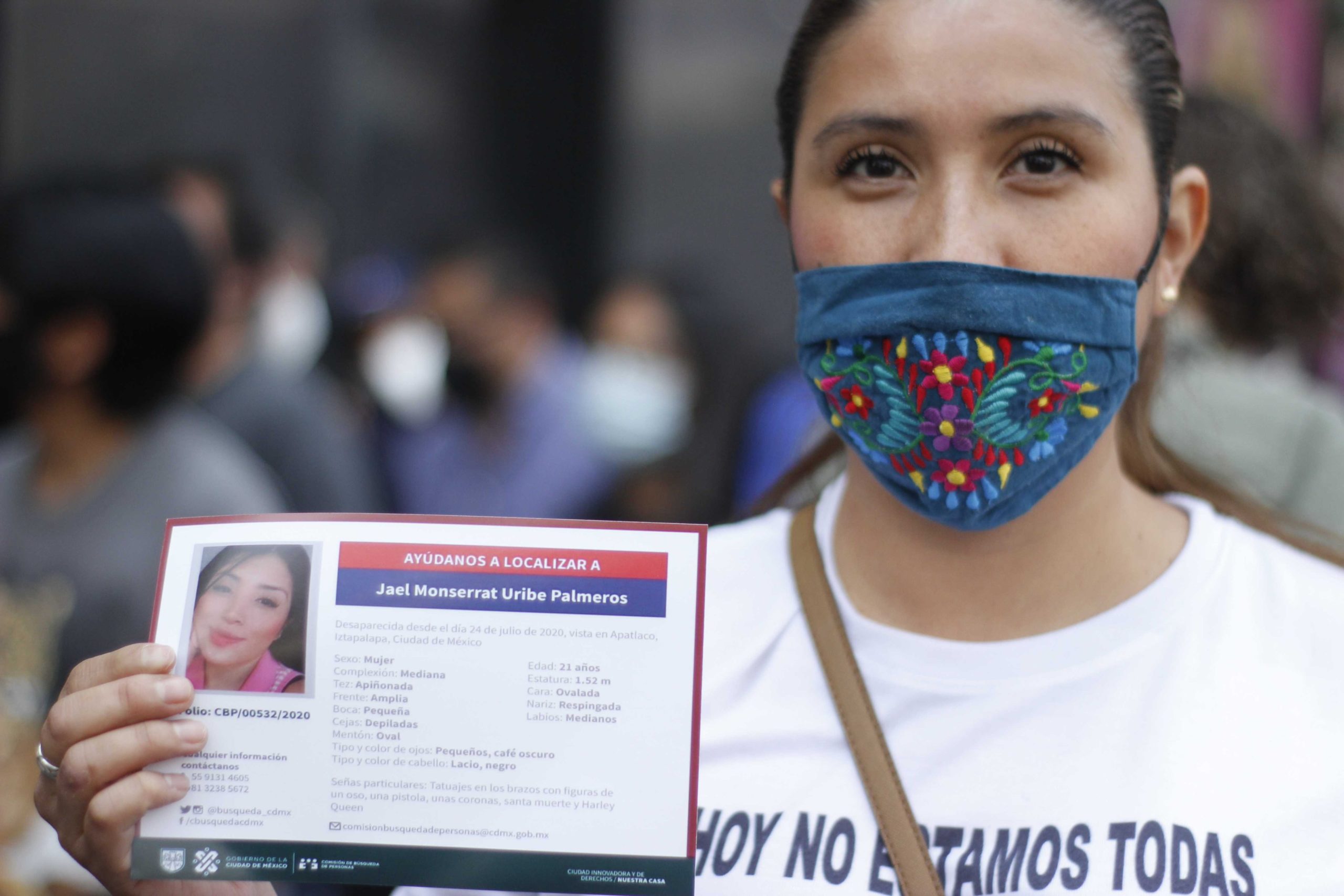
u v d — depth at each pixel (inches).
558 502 246.7
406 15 332.8
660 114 348.8
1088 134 71.4
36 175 162.7
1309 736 70.6
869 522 78.6
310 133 309.6
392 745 69.4
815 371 77.3
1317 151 253.3
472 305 249.9
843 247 74.5
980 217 71.8
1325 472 134.5
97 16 276.2
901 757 73.2
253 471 146.6
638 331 243.8
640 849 68.6
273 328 227.9
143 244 132.6
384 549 70.6
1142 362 86.0
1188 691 72.1
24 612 127.0
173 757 68.8
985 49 71.4
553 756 69.2
